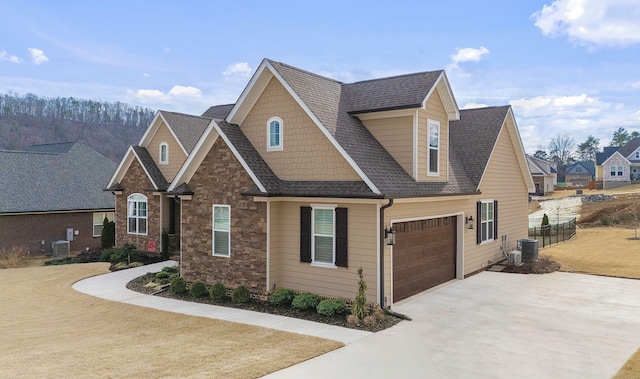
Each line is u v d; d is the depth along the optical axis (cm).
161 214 2373
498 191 2091
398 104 1460
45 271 2131
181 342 1023
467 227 1805
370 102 1555
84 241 2923
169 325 1196
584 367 881
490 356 941
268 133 1534
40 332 1162
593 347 998
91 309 1416
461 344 1016
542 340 1048
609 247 2536
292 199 1403
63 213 2809
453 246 1758
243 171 1477
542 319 1222
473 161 1934
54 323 1262
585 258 2202
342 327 1150
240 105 1552
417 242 1510
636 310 1312
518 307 1344
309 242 1388
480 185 1881
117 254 2298
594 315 1260
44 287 1783
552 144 12412
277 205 1450
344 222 1319
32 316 1355
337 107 1548
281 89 1498
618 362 908
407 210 1411
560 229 2933
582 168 9450
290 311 1306
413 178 1470
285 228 1443
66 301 1534
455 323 1183
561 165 11931
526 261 1967
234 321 1220
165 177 2456
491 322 1193
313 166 1426
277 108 1511
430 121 1560
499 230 2116
